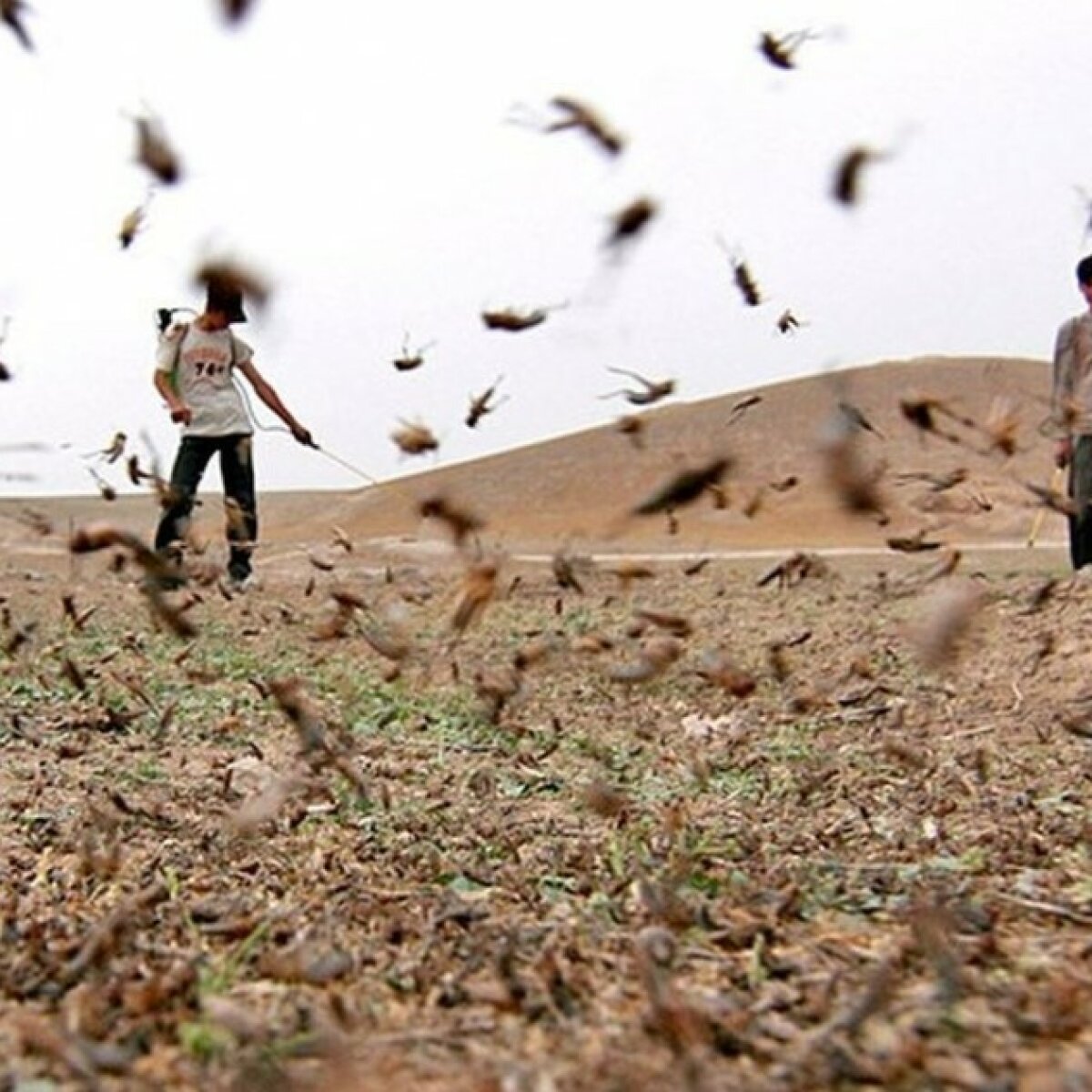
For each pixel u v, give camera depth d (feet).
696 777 18.35
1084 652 25.02
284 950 10.22
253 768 18.89
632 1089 7.88
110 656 27.84
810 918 11.41
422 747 21.66
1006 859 13.65
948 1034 8.68
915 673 26.17
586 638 18.16
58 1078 8.09
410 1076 8.11
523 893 12.44
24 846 14.66
